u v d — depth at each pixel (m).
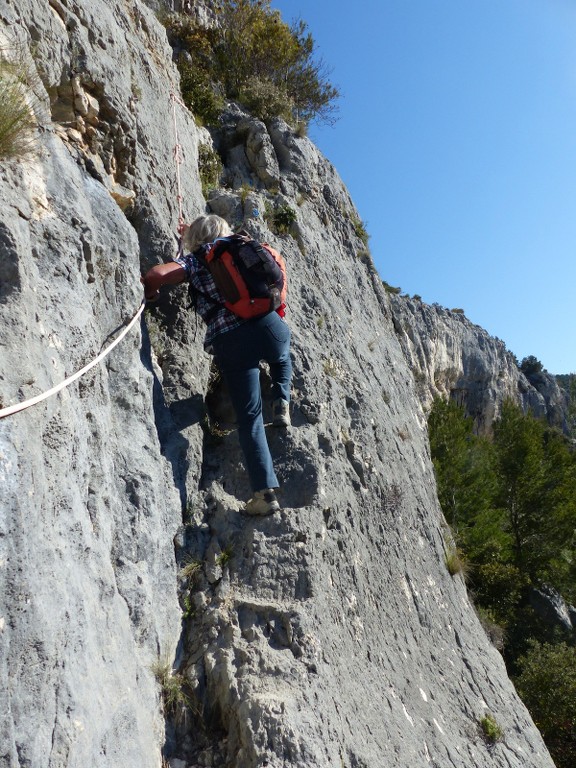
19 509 2.27
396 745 4.05
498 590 20.27
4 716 2.07
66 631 2.47
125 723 2.80
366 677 4.29
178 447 4.13
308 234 7.05
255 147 7.20
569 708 13.53
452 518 22.11
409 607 5.84
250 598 3.83
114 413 3.57
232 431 4.65
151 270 4.06
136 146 4.48
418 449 8.20
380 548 5.68
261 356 4.12
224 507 4.18
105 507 3.18
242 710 3.26
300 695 3.42
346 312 7.18
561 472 25.16
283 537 4.13
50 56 3.62
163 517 3.73
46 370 2.69
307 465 4.68
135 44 5.16
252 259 3.99
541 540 24.20
